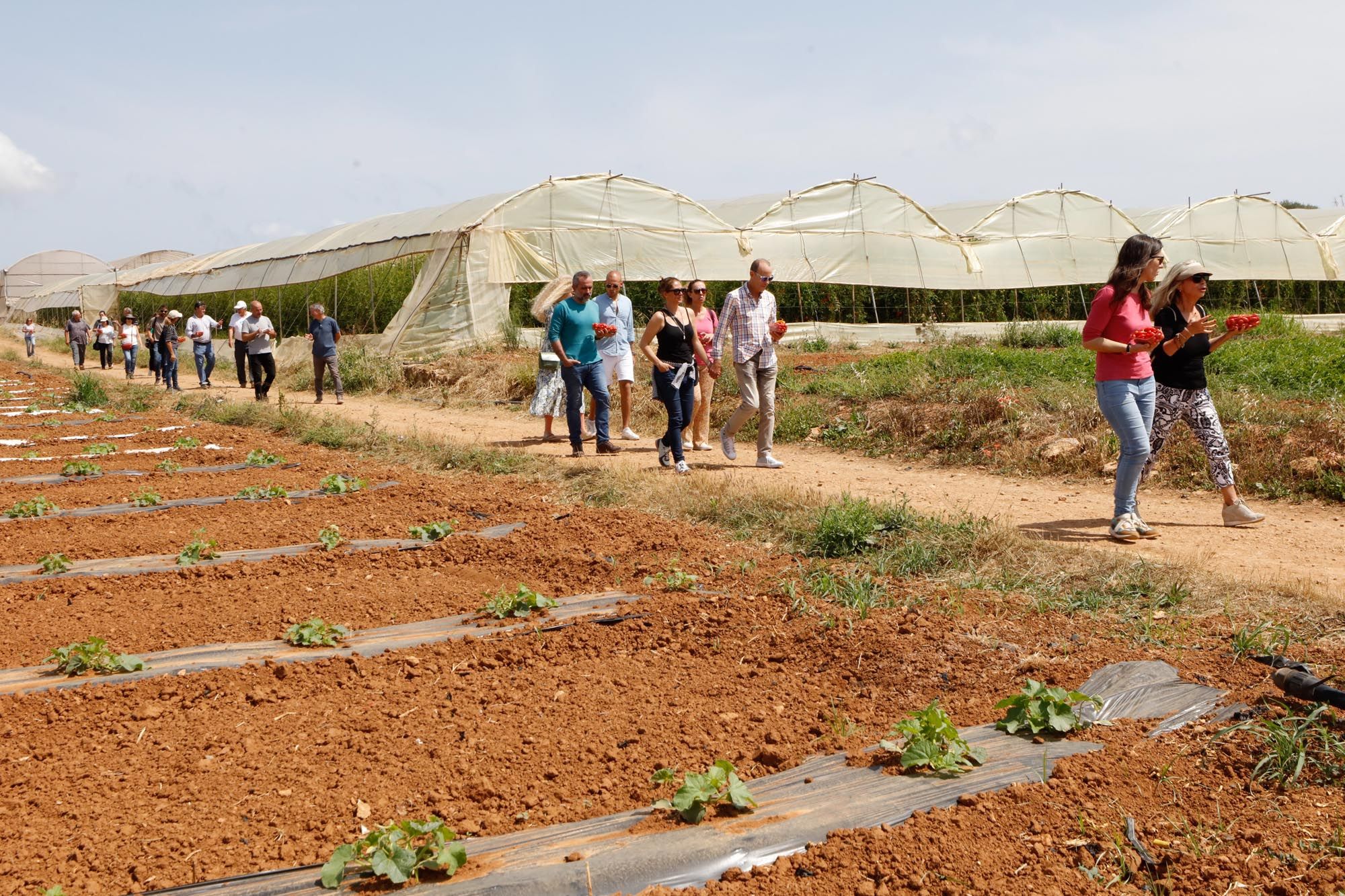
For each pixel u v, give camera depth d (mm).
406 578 6312
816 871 2891
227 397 19453
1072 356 14328
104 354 29844
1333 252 32406
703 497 7918
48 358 37062
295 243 30438
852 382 14008
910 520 6762
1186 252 29766
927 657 4629
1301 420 9625
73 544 7203
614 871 2875
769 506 7473
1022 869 2889
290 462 10844
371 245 24781
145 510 8430
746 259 24203
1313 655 4309
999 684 4316
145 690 4438
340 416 14984
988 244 27828
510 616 5453
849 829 3092
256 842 3160
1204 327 7086
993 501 8664
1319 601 5125
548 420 12359
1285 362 12828
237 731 4031
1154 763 3471
